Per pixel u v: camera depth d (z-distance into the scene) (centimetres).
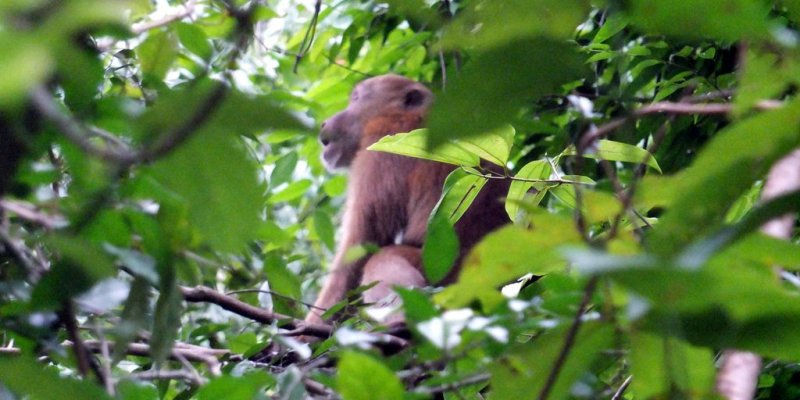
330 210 1227
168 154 204
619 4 184
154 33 449
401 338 543
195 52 470
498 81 186
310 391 477
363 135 1175
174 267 325
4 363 240
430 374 452
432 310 348
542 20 183
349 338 386
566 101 862
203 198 236
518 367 317
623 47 830
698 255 201
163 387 533
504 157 523
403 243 1105
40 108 187
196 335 598
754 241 230
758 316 229
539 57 185
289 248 866
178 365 592
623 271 180
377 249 490
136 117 206
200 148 223
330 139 1200
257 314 569
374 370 274
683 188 212
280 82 1142
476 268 257
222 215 238
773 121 194
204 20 616
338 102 1323
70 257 271
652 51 863
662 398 281
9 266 389
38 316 377
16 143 236
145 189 303
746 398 281
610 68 880
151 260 323
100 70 228
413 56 1198
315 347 547
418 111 1173
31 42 148
